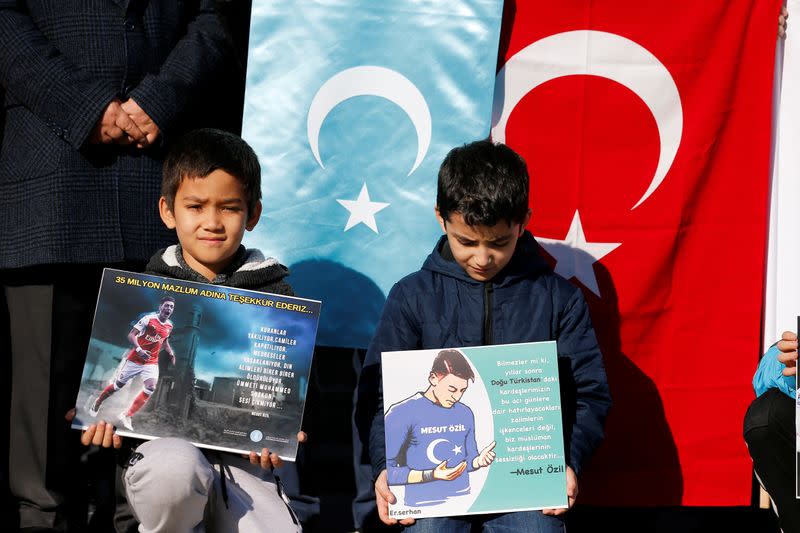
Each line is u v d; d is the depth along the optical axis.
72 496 3.41
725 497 3.67
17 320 3.37
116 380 2.81
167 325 2.85
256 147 3.62
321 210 3.63
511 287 3.12
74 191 3.25
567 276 3.67
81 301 3.40
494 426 2.85
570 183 3.66
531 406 2.86
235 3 4.49
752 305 3.65
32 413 3.33
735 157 3.64
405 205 3.62
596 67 3.64
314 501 3.51
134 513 2.73
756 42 3.62
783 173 3.69
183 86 3.34
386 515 2.87
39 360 3.33
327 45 3.60
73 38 3.30
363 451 3.70
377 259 3.63
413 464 2.83
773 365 3.22
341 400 3.96
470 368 2.87
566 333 3.12
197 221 2.93
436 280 3.16
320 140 3.62
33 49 3.24
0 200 3.31
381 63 3.59
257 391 2.84
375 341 3.14
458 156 2.99
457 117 3.59
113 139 3.26
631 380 3.67
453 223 2.93
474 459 2.83
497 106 3.67
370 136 3.61
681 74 3.63
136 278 2.86
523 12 3.63
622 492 3.67
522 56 3.65
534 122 3.67
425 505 2.81
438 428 2.85
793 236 3.69
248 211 3.08
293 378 2.86
